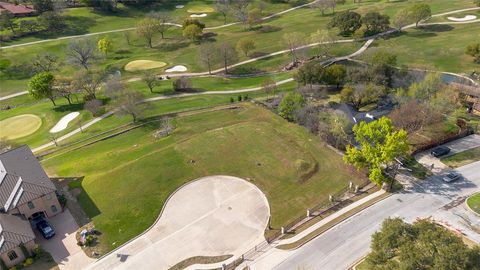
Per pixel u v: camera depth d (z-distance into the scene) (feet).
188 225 178.29
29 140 273.75
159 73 376.27
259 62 377.30
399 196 183.83
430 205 177.17
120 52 437.17
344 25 395.14
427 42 361.92
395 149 176.45
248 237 169.78
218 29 484.74
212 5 564.30
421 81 256.73
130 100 274.16
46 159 242.58
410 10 388.37
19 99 350.43
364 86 261.03
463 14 418.92
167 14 504.84
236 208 186.09
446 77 298.56
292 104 256.32
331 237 165.17
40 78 308.81
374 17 392.68
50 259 164.45
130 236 174.60
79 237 175.11
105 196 199.21
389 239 133.28
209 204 189.78
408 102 233.35
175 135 250.98
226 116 271.08
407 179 194.08
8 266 160.15
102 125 279.69
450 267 115.44
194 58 402.93
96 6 523.29
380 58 291.79
